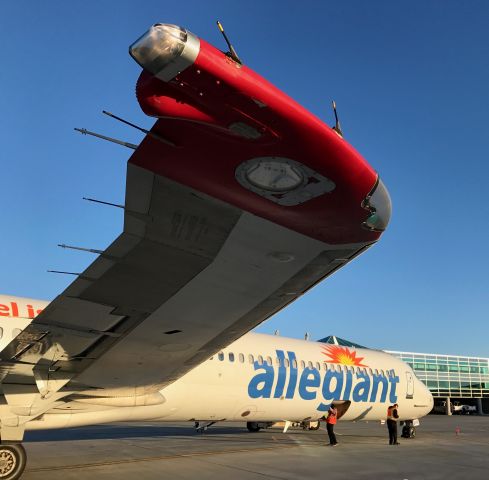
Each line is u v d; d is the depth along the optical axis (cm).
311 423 2317
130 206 493
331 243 566
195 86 355
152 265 606
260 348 1568
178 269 619
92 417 1102
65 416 1054
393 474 1129
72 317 711
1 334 1039
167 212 506
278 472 1116
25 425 927
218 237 554
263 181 455
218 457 1327
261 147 410
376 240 555
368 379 1880
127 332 781
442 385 6219
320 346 1831
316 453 1476
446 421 4031
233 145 409
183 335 822
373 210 494
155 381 1015
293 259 604
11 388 875
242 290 686
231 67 348
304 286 685
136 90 361
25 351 781
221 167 438
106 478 978
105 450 1396
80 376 914
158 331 794
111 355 854
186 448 1508
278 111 374
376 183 464
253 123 384
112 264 596
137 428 2370
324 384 1714
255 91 359
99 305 689
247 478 1030
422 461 1363
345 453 1491
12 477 881
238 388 1439
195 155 424
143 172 446
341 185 455
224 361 1423
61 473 1012
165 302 703
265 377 1518
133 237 548
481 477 1127
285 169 436
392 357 2103
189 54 333
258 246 574
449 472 1182
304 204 488
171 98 365
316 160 423
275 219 520
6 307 1088
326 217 509
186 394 1307
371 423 3384
